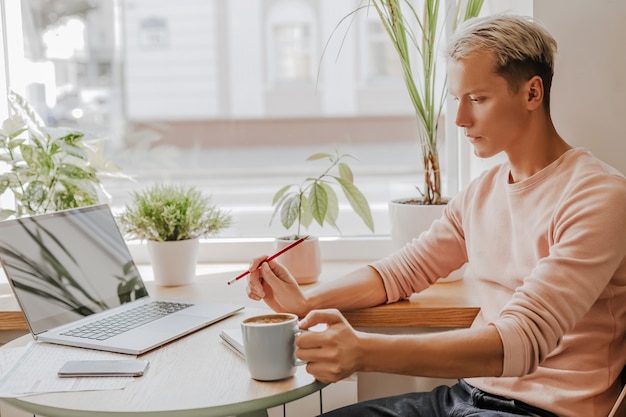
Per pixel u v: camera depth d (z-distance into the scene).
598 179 1.21
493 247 1.39
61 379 1.10
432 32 1.67
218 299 1.59
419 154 2.10
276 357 1.07
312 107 7.40
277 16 7.38
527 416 1.22
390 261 1.55
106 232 1.56
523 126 1.30
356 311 1.51
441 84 2.01
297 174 2.28
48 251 1.40
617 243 1.16
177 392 1.04
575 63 1.58
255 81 7.70
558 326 1.12
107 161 1.88
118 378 1.10
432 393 1.43
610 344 1.23
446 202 1.73
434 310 1.50
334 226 1.79
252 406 1.01
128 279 1.54
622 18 1.56
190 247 1.73
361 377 1.73
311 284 1.71
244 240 2.05
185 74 7.82
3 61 2.02
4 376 1.11
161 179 2.32
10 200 2.04
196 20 7.70
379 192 2.13
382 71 4.02
